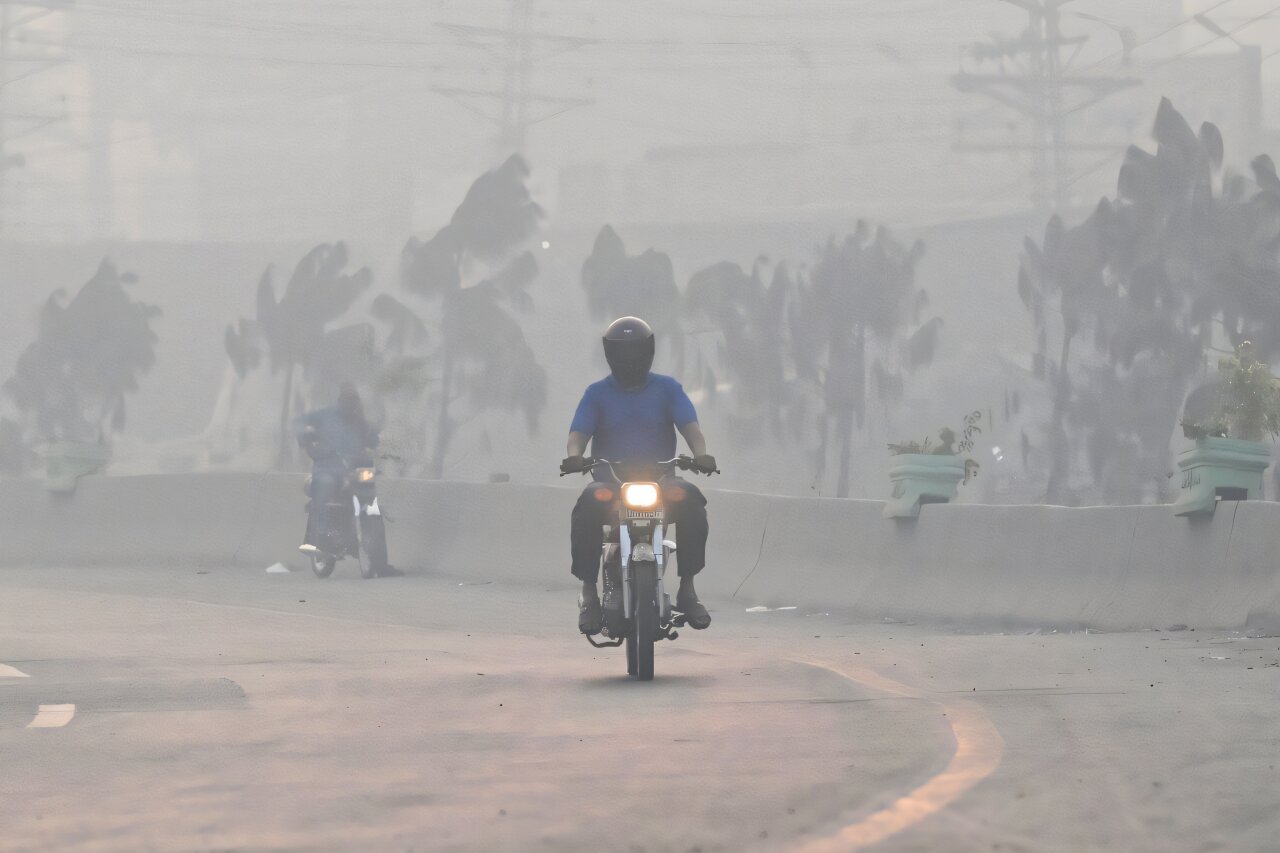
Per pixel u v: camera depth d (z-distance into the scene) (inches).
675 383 1424.7
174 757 938.1
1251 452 2007.9
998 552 2309.3
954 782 767.1
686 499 1365.7
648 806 733.9
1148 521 2085.4
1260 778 768.9
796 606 2623.0
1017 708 1058.1
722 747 916.0
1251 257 5364.2
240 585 3080.7
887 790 759.7
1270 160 5447.8
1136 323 5418.3
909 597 2431.1
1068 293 5590.6
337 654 1705.2
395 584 3120.1
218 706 1194.6
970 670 1355.8
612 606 1346.0
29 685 1360.7
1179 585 2017.7
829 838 647.8
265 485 3624.5
